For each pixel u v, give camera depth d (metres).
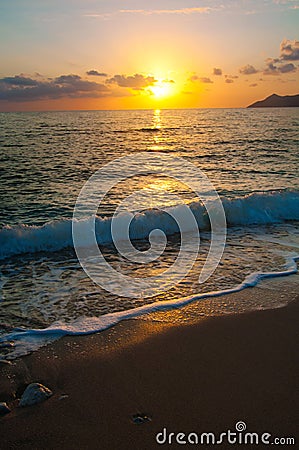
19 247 6.47
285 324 4.03
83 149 25.45
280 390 2.96
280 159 20.55
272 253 6.43
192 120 71.69
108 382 3.07
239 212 8.55
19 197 11.55
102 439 2.49
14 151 23.39
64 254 6.40
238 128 47.31
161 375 3.16
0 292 4.89
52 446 2.43
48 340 3.73
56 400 2.85
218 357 3.41
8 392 2.95
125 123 61.84
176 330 3.91
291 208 9.02
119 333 3.86
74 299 4.69
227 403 2.81
